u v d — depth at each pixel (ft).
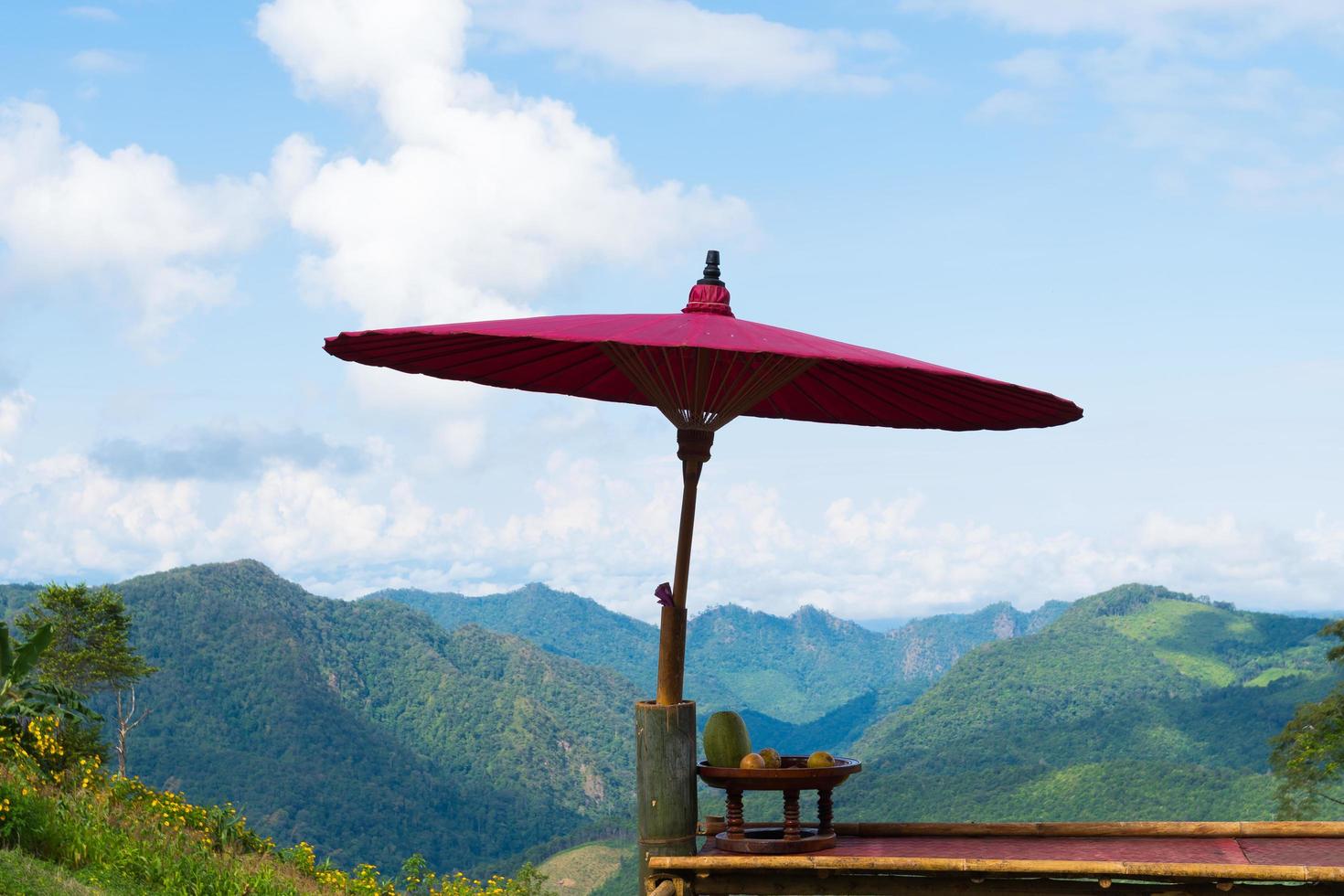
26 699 48.16
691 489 11.39
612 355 11.35
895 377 12.64
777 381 11.26
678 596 11.37
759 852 10.89
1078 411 11.89
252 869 40.04
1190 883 9.93
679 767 10.96
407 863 55.21
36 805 35.35
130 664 123.03
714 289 11.43
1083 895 10.08
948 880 10.29
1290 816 90.68
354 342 11.88
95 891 30.63
